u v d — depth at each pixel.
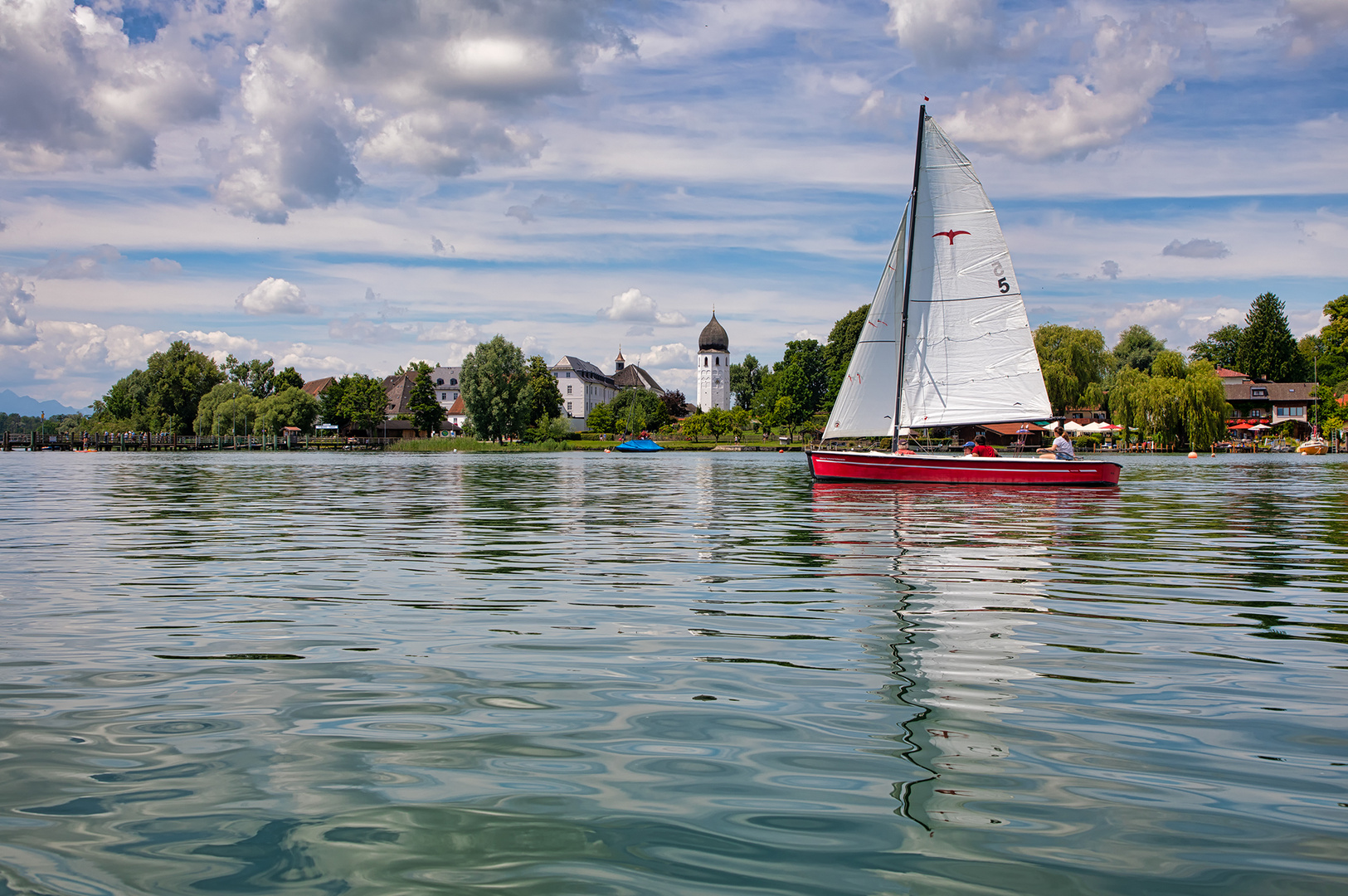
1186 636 7.04
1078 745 4.53
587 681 5.73
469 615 7.94
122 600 8.70
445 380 189.38
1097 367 84.88
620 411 155.62
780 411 128.38
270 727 4.81
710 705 5.20
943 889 3.06
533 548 13.02
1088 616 7.83
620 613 8.00
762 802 3.81
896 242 27.81
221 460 68.19
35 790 3.93
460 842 3.42
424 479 37.66
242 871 3.19
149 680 5.75
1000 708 5.15
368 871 3.18
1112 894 3.04
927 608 8.22
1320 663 6.21
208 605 8.44
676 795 3.89
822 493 26.50
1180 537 14.56
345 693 5.47
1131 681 5.72
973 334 27.31
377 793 3.90
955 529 15.71
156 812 3.70
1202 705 5.22
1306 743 4.57
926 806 3.76
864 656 6.37
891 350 28.19
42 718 4.96
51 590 9.30
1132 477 36.91
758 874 3.16
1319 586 9.57
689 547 13.19
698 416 135.88
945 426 27.88
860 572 10.49
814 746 4.50
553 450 110.12
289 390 116.38
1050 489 27.84
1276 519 18.05
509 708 5.16
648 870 3.19
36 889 3.04
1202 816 3.69
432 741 4.58
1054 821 3.63
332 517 18.50
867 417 28.61
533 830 3.53
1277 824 3.62
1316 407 101.44
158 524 16.88
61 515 18.91
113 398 135.00
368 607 8.31
